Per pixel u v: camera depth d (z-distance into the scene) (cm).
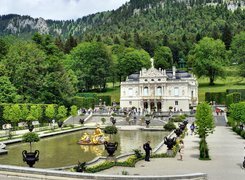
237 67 18288
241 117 7125
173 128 8731
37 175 2591
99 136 6444
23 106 9269
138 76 15800
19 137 6819
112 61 19138
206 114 4503
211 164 3956
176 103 14688
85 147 6006
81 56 18375
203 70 18162
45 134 7556
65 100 12588
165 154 4556
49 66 12775
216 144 5753
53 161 4600
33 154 3481
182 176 2617
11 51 12850
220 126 9500
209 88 17900
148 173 3450
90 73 18250
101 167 3594
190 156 4581
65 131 8444
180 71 16075
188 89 14812
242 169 3628
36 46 14038
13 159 4769
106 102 16500
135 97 15150
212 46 18088
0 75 11506
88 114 12331
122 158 4506
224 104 15362
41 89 12019
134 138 7294
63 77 12788
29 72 11819
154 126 9825
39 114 9775
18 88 11619
